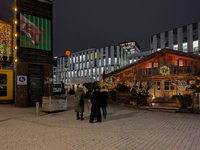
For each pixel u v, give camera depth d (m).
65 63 85.25
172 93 18.98
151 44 57.00
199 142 5.09
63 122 7.98
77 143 4.96
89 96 23.44
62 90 36.88
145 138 5.48
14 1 14.14
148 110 12.15
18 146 4.71
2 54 19.86
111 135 5.80
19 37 13.80
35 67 14.50
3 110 11.49
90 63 73.19
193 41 45.94
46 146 4.71
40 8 15.09
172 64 18.94
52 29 15.70
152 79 19.81
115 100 16.41
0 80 15.48
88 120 8.50
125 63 75.19
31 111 11.35
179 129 6.68
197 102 10.82
